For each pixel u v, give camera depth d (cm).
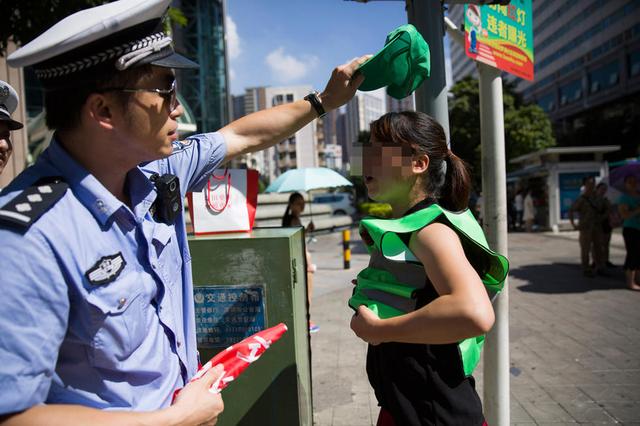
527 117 2538
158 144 120
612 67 5303
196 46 3481
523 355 438
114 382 108
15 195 102
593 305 607
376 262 150
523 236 1463
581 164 1503
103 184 120
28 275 91
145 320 115
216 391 121
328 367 432
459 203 152
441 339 116
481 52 223
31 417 89
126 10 107
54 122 115
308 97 186
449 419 134
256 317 212
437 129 147
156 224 129
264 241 209
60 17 432
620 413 324
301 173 807
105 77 109
